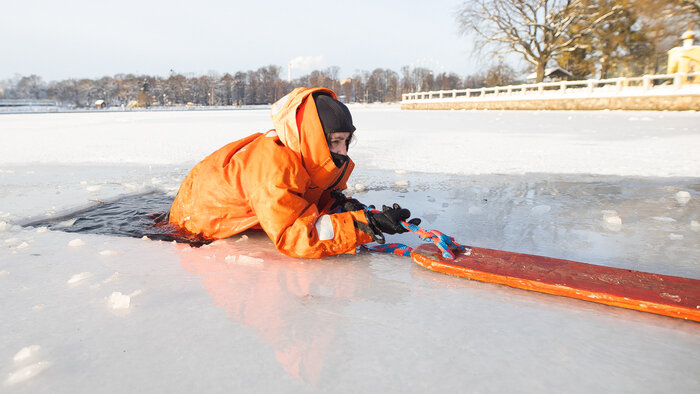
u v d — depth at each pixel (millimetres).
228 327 1346
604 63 30312
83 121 20031
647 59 29359
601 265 1907
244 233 2426
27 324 1370
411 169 4738
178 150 6977
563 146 6719
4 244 2221
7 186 3881
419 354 1196
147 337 1282
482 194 3465
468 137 8625
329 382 1061
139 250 2148
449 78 81375
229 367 1124
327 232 1939
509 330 1342
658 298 1465
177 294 1604
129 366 1133
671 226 2510
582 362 1166
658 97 18000
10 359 1175
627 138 7770
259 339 1271
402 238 2363
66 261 1976
